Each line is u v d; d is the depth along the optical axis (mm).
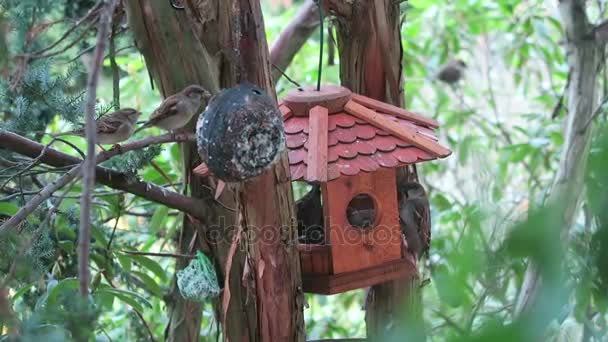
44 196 1930
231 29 1915
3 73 2078
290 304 1960
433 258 2545
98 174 2105
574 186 2256
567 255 1543
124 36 2664
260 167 1868
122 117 2146
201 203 2170
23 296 2299
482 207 1779
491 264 1354
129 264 2309
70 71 2201
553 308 1175
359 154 1981
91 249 2322
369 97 2156
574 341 1986
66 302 1715
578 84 2371
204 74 2133
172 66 2127
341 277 2029
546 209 1239
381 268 2061
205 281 2115
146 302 2246
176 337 2281
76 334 1654
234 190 1953
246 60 1895
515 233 1225
